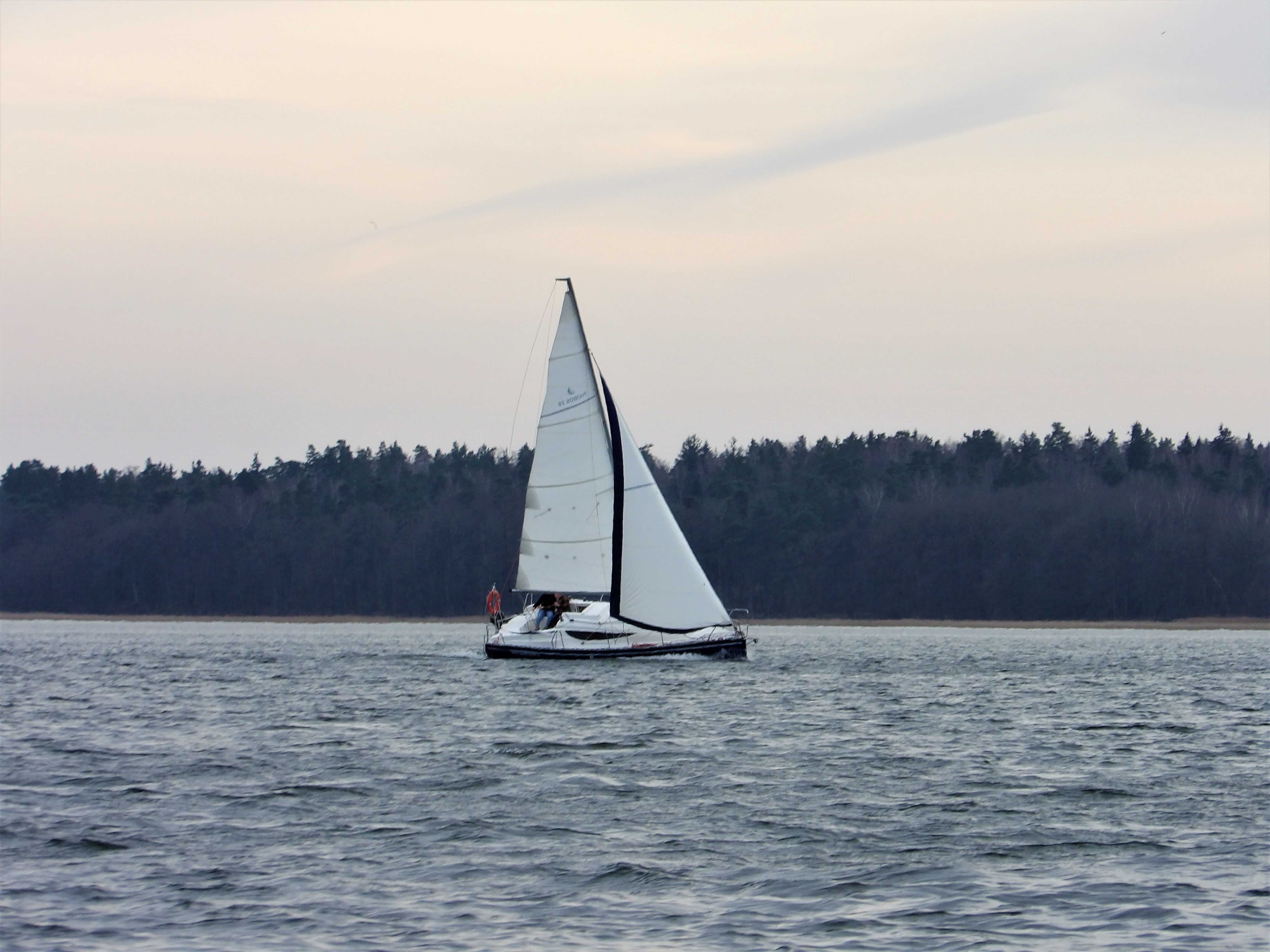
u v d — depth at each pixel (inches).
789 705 6028.5
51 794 3759.8
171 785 3878.0
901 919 2541.8
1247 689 7224.4
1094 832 3225.9
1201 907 2596.0
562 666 7795.3
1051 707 6112.2
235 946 2405.3
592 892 2716.5
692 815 3432.6
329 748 4630.9
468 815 3420.3
